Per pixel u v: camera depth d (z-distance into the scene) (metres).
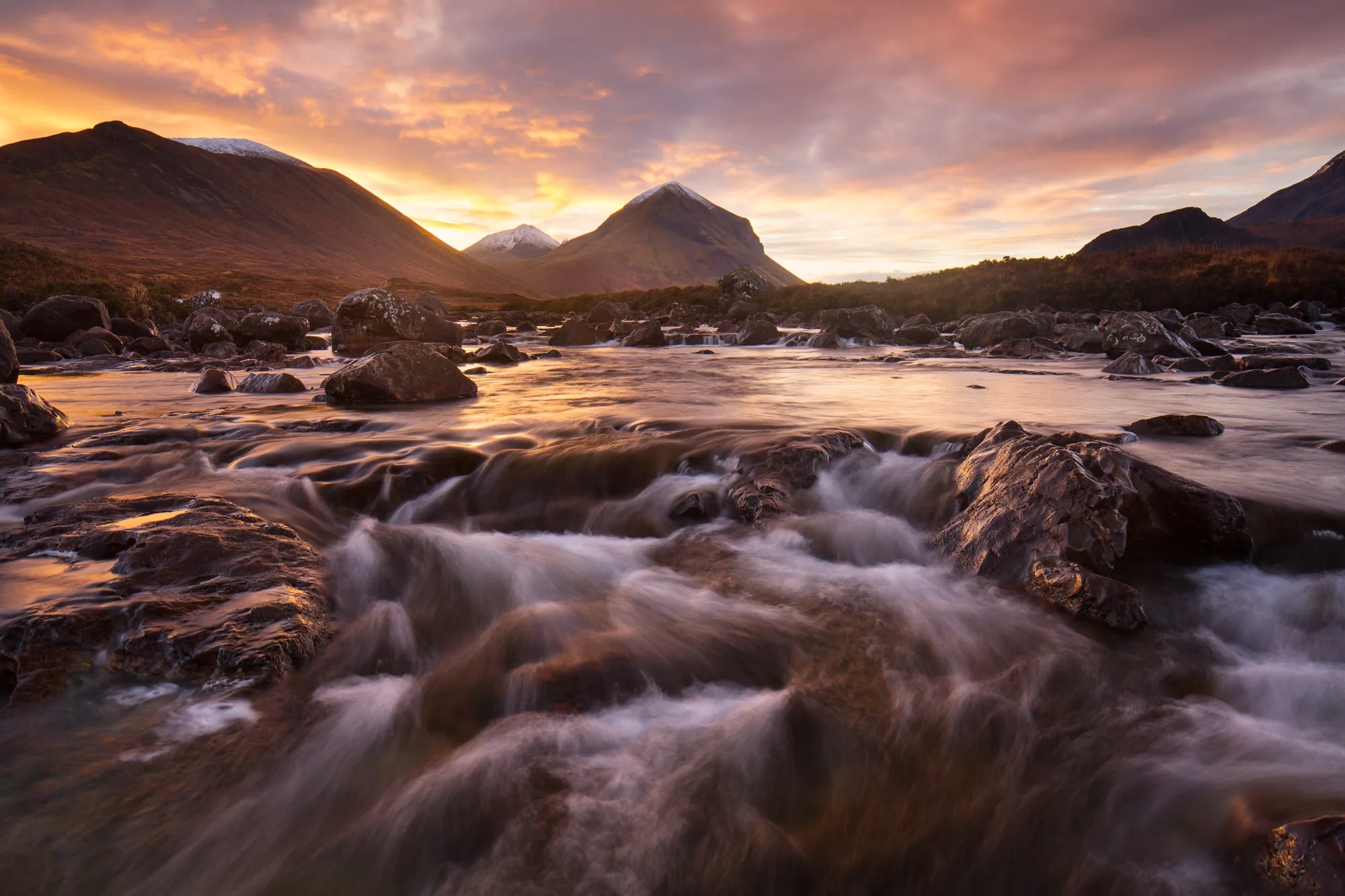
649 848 2.55
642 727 3.21
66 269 40.12
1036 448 5.14
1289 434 8.02
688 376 15.95
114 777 2.79
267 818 2.65
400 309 23.91
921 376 15.14
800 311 41.41
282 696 3.33
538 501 6.62
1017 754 3.05
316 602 4.12
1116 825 2.64
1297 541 4.91
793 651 3.85
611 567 5.09
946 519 5.73
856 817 2.73
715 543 5.52
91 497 6.23
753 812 2.73
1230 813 2.54
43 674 3.30
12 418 8.38
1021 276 39.12
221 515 5.06
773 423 8.55
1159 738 3.12
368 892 2.40
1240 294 34.44
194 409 11.36
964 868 2.52
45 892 2.31
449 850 2.56
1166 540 4.76
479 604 4.50
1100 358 19.16
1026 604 4.25
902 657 3.78
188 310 41.34
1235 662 3.74
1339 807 2.48
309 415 10.43
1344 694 3.45
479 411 10.66
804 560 5.15
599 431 8.66
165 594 3.90
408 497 6.70
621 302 55.94
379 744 3.08
